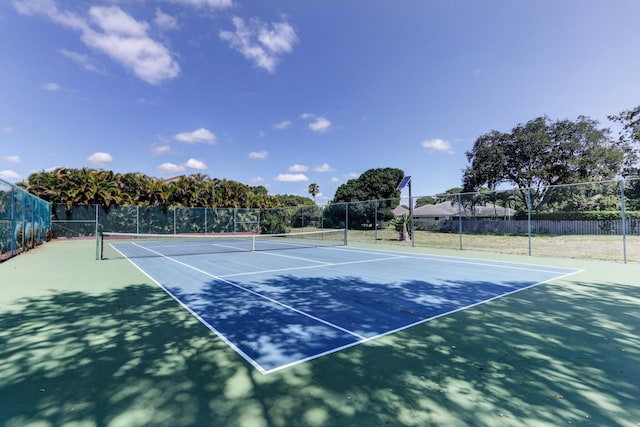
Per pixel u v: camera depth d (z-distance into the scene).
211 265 9.50
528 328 3.94
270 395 2.36
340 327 3.97
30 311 4.61
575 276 7.60
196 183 25.91
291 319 4.30
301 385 2.52
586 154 25.67
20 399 2.30
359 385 2.52
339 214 21.58
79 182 21.22
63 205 20.31
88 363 2.91
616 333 3.76
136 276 7.57
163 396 2.34
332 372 2.75
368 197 45.50
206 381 2.58
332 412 2.14
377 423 2.01
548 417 2.09
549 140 26.72
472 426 1.98
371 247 15.70
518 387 2.50
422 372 2.75
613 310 4.74
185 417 2.07
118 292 5.87
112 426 1.97
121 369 2.79
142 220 22.39
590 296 5.62
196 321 4.18
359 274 7.89
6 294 5.66
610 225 16.97
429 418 2.06
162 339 3.54
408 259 10.99
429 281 7.00
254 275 7.76
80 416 2.08
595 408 2.21
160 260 10.64
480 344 3.41
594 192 17.05
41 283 6.66
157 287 6.33
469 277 7.49
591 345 3.39
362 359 3.02
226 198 27.17
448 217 27.19
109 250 14.03
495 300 5.35
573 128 26.52
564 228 18.56
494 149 28.88
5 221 10.23
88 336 3.61
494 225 21.05
